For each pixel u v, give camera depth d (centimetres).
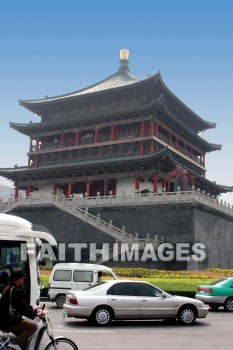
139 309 1686
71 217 5494
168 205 5406
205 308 1780
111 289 1705
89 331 1536
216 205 5828
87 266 2430
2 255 1403
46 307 2391
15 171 7512
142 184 6675
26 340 923
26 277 1401
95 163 6606
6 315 907
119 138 7162
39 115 8481
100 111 7681
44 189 7675
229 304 2345
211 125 8838
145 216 5562
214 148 8781
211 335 1509
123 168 6681
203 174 8631
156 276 3744
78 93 8231
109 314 1669
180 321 1742
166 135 7544
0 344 930
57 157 7750
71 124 7594
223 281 2412
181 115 8119
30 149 8088
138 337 1434
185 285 2941
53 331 1521
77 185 7650
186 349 1250
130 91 7319
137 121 6950
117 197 5838
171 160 6228
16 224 1438
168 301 1728
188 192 5309
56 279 2400
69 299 1700
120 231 5194
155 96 7294
